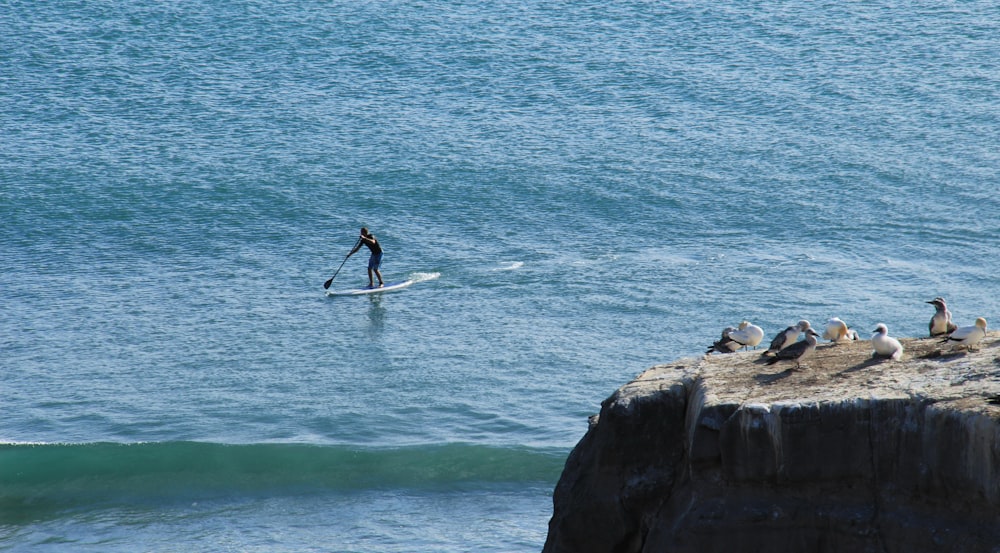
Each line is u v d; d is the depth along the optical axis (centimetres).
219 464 9819
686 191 19938
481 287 15538
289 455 9938
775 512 5684
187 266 16525
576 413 11112
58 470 9700
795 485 5684
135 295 15188
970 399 5409
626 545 6319
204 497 9250
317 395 11712
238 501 9181
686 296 14825
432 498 9144
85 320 14125
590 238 17788
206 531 8625
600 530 6316
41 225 18300
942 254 16438
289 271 16388
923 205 18838
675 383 6319
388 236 18025
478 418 10994
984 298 14425
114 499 9212
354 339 13538
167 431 10762
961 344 6341
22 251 17112
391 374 12312
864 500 5594
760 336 7325
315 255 17175
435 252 17238
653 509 6209
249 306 14812
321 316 14412
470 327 13925
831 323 6825
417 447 10150
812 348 6272
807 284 15175
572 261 16612
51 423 10944
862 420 5572
